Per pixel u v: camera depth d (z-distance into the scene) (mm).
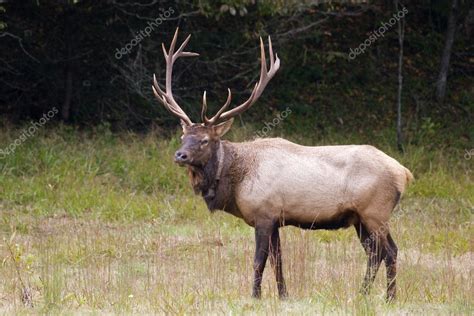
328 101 47344
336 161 22312
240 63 45781
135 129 43500
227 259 26188
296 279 22156
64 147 38875
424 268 25031
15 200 33719
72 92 43531
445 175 38875
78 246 27359
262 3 38438
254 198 22234
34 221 31359
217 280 22609
